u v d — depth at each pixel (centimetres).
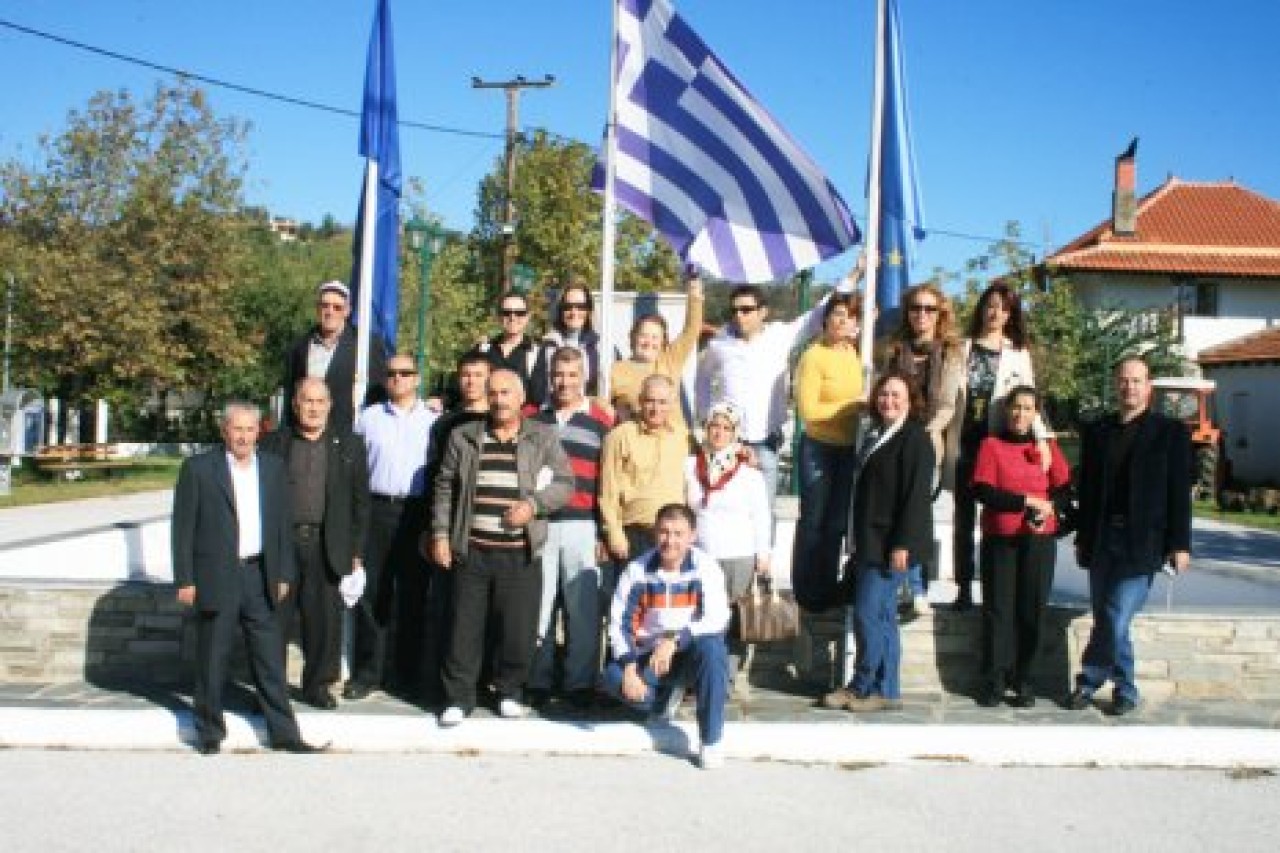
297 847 463
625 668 619
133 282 2795
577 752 607
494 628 685
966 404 729
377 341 787
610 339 809
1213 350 3219
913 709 691
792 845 479
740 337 784
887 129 774
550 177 2691
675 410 688
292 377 748
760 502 678
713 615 602
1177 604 859
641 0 820
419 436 702
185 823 487
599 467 694
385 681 730
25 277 2653
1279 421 2878
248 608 595
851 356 734
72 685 700
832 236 801
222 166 3061
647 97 824
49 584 716
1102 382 3000
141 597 712
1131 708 692
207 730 588
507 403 642
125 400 2972
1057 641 736
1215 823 520
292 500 650
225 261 3103
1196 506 2348
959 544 745
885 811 526
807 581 719
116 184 2950
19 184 2903
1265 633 730
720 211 816
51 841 463
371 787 541
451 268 3209
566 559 682
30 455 2380
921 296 716
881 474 665
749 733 626
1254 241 3612
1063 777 586
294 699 680
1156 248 3572
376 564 693
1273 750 619
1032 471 688
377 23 778
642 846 473
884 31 774
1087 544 705
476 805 519
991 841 491
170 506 1823
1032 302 3111
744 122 796
